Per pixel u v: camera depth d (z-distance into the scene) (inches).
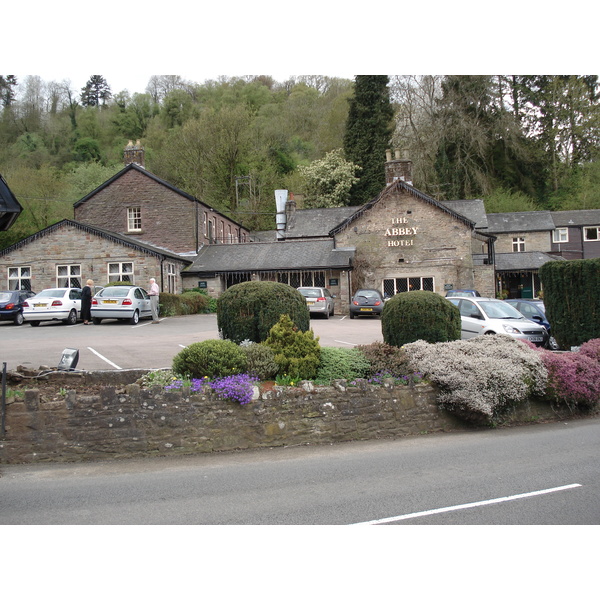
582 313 584.1
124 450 318.0
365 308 1068.5
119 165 2050.9
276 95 2787.9
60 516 212.2
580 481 248.1
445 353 405.1
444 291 1254.9
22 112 2175.2
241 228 1887.3
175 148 2027.6
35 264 1182.9
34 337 711.1
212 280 1273.4
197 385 339.3
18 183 1674.5
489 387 382.3
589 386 425.1
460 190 1963.6
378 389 371.6
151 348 591.8
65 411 314.3
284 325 396.2
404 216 1283.2
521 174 2151.8
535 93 2201.0
